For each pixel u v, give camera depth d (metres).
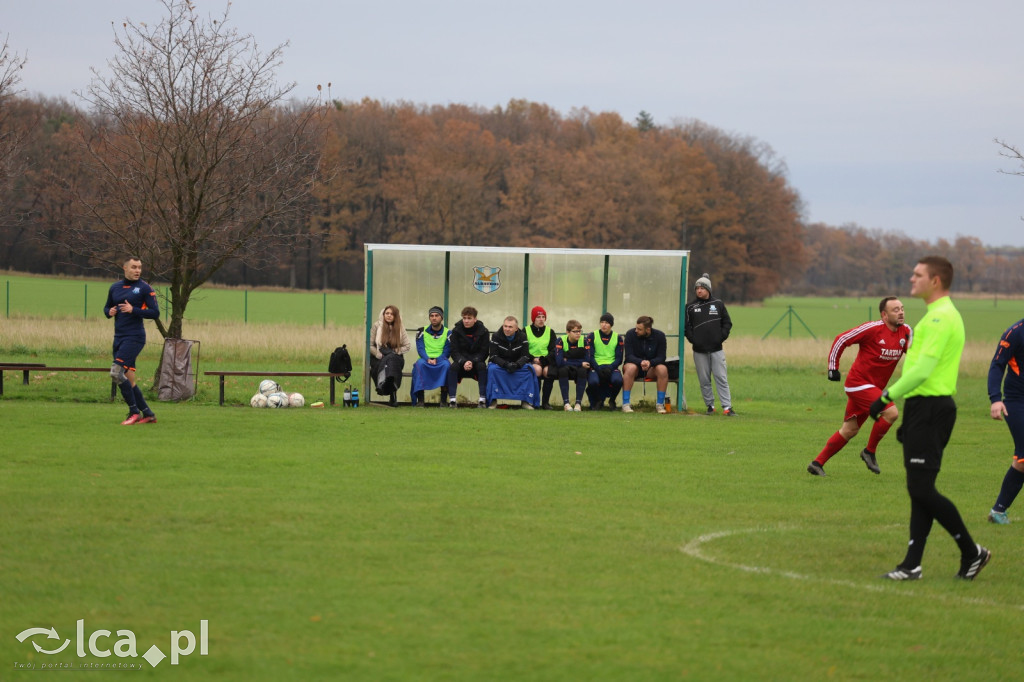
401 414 24.12
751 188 147.00
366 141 126.69
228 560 10.50
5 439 18.12
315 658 7.87
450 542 11.54
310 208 30.98
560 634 8.57
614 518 13.19
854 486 16.30
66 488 13.95
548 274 28.75
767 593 9.98
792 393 33.00
